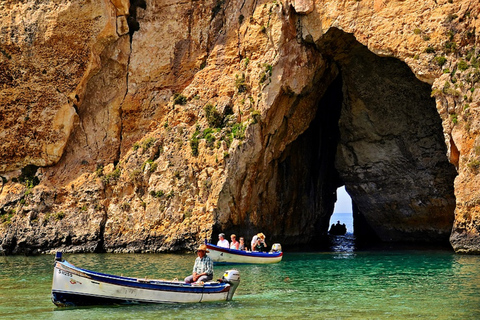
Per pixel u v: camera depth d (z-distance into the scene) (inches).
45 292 757.9
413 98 1417.3
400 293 729.6
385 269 971.9
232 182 1291.8
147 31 1520.7
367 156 1518.2
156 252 1311.5
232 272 701.9
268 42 1365.7
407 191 1487.5
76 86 1454.2
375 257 1174.3
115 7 1491.1
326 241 1770.4
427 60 1204.5
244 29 1412.4
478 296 697.6
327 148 1718.8
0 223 1375.5
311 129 1600.6
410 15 1232.2
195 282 690.2
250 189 1331.2
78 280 644.7
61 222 1373.0
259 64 1357.0
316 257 1200.8
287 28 1350.9
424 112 1417.3
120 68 1514.5
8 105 1443.2
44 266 1071.0
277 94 1327.5
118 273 932.0
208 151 1320.1
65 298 643.5
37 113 1443.2
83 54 1450.5
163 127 1432.1
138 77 1504.7
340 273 930.1
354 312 619.5
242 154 1299.2
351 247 1466.5
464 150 1131.9
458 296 700.0
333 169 1807.3
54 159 1449.3
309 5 1322.6
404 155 1470.2
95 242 1355.8
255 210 1365.7
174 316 605.6
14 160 1449.3
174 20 1512.1
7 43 1430.9
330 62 1423.5
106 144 1481.3
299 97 1393.9
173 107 1437.0
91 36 1449.3
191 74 1475.1
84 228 1368.1
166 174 1353.3
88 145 1486.2
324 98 1624.0
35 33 1430.9
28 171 1441.9
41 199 1392.7
